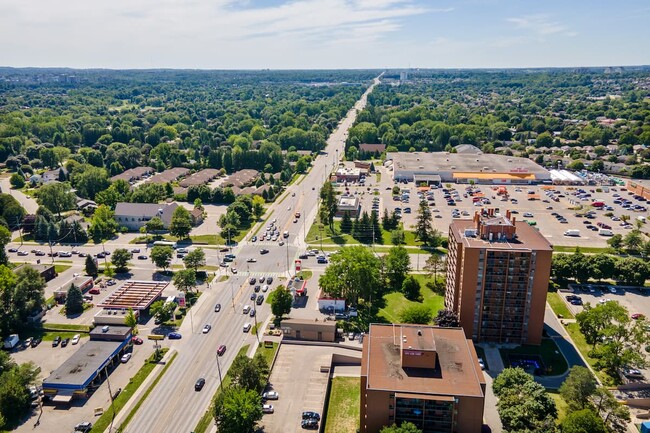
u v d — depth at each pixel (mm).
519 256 152875
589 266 197875
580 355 155125
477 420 111188
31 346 161750
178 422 126688
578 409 126188
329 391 139625
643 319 157500
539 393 122250
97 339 158750
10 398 127938
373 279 181625
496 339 161625
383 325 136500
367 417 114250
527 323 158375
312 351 156625
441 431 113250
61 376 138750
